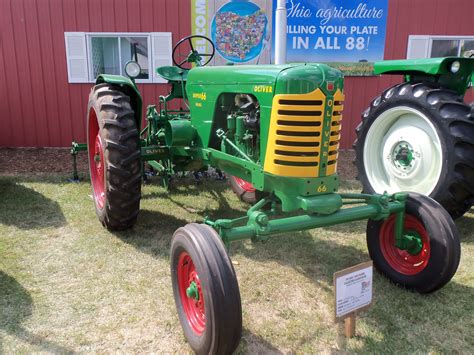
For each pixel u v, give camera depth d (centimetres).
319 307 278
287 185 271
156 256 344
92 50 725
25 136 756
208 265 211
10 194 493
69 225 403
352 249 364
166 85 734
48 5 700
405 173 418
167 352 235
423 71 397
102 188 400
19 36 712
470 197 376
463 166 362
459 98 381
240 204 475
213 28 705
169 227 404
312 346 239
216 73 337
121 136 349
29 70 727
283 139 266
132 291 292
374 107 441
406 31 714
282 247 366
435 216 273
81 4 700
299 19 702
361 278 239
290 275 318
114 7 700
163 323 259
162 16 702
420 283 281
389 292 291
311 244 373
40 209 445
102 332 250
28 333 247
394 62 428
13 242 363
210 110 351
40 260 333
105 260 335
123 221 370
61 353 232
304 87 259
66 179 562
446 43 729
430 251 274
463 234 396
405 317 264
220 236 235
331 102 264
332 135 271
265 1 699
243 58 718
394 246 307
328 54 718
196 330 233
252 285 303
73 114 746
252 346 239
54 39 713
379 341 242
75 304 276
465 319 262
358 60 723
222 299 205
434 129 381
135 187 358
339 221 267
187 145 381
